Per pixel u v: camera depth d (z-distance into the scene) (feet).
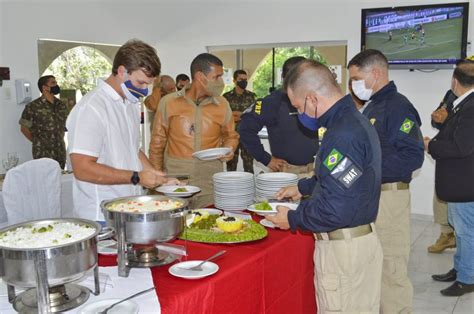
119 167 6.40
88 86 19.57
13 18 16.33
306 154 9.25
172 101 9.30
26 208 8.34
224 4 20.16
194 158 9.16
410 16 15.87
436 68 15.84
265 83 20.30
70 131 5.99
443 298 10.43
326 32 18.11
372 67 7.47
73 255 3.87
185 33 21.29
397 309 8.00
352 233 5.48
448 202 10.43
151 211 4.75
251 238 6.02
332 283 5.63
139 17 21.36
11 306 4.16
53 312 3.98
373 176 5.23
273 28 19.26
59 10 17.87
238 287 5.16
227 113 9.55
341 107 5.28
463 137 9.60
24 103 16.90
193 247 5.82
